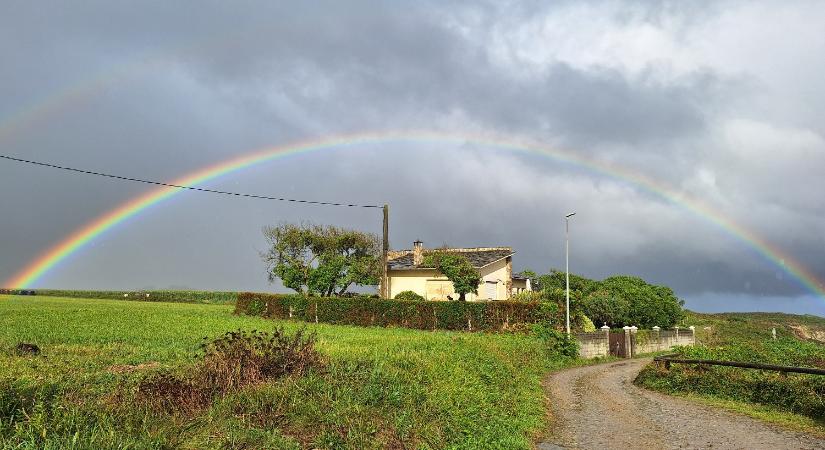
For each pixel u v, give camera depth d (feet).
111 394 33.19
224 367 36.73
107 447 23.84
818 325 244.01
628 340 126.72
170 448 25.29
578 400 58.54
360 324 134.51
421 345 65.05
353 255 172.96
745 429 43.01
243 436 28.04
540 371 82.94
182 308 177.78
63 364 47.70
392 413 34.19
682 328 157.07
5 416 27.14
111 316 117.19
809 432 41.88
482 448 33.83
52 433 25.09
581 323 124.16
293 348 40.63
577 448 37.09
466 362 55.31
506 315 116.98
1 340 66.08
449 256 150.71
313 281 167.12
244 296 161.48
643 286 188.65
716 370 63.10
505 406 45.98
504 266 170.71
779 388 54.03
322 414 32.19
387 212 147.23
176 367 45.06
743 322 225.56
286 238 170.40
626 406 54.44
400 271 168.66
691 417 48.16
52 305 162.30
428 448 31.09
